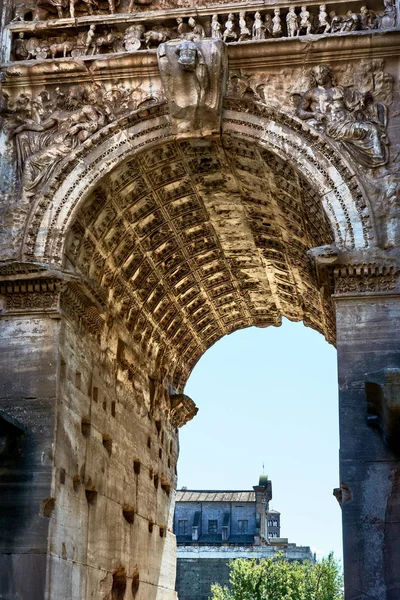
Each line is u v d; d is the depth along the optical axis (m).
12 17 16.92
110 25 16.42
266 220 18.31
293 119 15.11
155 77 15.84
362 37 15.19
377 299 13.82
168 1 16.45
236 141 15.52
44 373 14.31
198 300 21.52
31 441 13.95
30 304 14.67
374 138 14.77
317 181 14.74
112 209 16.27
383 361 13.48
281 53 15.43
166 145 15.73
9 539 13.44
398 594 12.34
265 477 68.31
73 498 14.82
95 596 15.84
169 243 18.64
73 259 15.59
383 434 13.03
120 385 18.17
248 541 63.12
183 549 54.88
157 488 20.80
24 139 15.80
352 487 12.95
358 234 14.30
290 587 42.03
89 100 15.98
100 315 16.16
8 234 15.24
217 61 15.09
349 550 12.63
